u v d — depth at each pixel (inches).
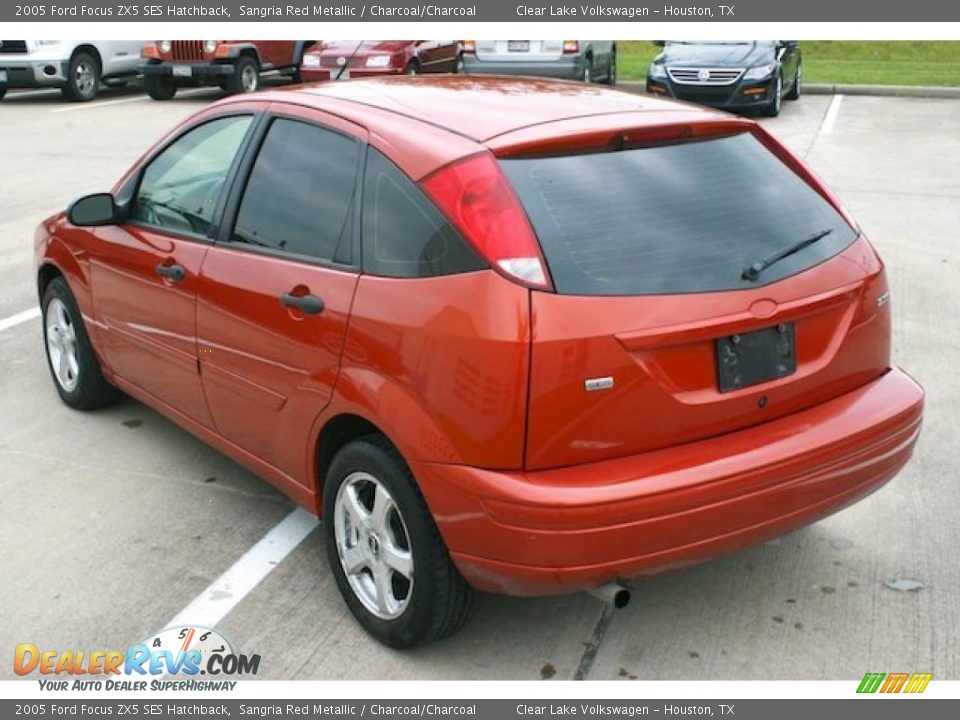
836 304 129.8
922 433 196.7
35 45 663.8
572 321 113.0
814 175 143.1
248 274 147.3
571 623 141.4
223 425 162.7
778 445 121.7
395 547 131.0
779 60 606.2
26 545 161.0
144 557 157.9
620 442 116.6
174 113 636.1
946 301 273.9
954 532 162.6
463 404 115.3
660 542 115.7
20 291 289.7
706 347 119.6
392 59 631.2
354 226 132.6
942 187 410.6
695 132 134.4
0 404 215.2
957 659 133.2
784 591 147.7
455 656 135.2
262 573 153.9
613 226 120.1
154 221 175.0
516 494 112.6
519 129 126.1
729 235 125.6
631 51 1056.2
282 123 152.2
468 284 116.1
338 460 135.5
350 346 128.4
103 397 208.5
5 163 472.7
